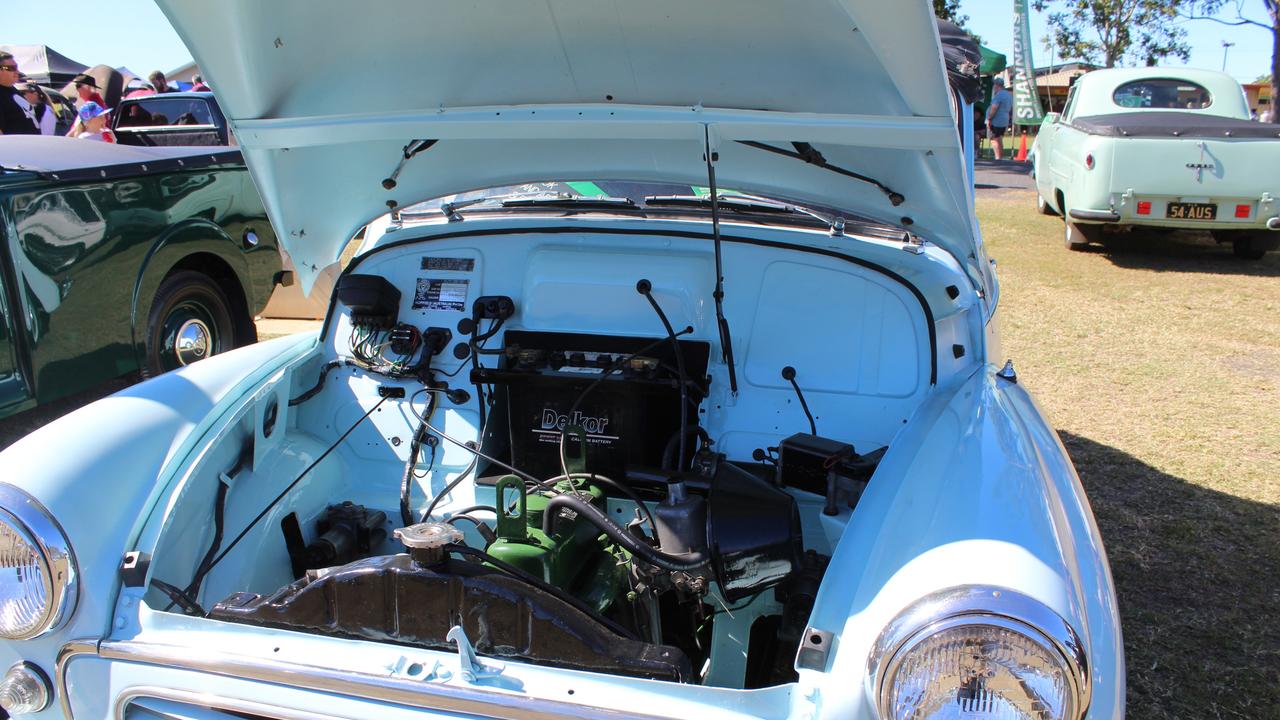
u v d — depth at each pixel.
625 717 1.49
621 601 2.29
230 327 5.33
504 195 3.01
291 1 1.99
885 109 2.07
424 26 2.11
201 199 4.93
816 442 2.28
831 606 1.62
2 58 6.68
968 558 1.47
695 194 2.93
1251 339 6.51
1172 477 4.27
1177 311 7.23
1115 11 27.22
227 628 1.70
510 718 1.52
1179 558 3.51
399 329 2.73
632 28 2.05
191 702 1.66
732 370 2.55
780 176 2.63
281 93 2.26
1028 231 10.45
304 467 2.47
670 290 2.61
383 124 2.31
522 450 2.51
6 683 1.73
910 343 2.51
